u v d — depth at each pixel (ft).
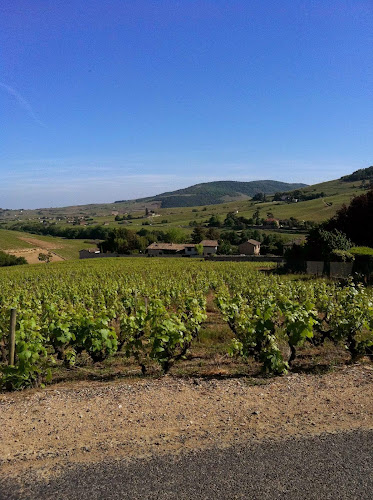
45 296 55.36
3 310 26.99
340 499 9.98
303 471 11.14
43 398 17.98
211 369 22.82
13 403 17.43
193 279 86.28
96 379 21.81
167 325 21.86
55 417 15.49
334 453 12.05
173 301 51.47
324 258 88.38
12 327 20.80
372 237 102.94
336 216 109.29
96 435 13.73
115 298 47.70
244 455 12.00
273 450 12.28
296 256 102.12
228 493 10.27
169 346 22.03
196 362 24.88
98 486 10.71
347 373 20.34
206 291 59.88
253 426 14.05
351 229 104.06
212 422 14.47
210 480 10.82
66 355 22.95
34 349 20.04
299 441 12.83
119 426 14.40
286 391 17.72
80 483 10.87
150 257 242.17
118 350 25.64
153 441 13.08
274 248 262.47
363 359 24.08
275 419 14.62
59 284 74.38
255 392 17.67
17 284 86.17
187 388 18.63
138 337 25.03
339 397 16.76
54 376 22.91
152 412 15.62
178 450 12.42
